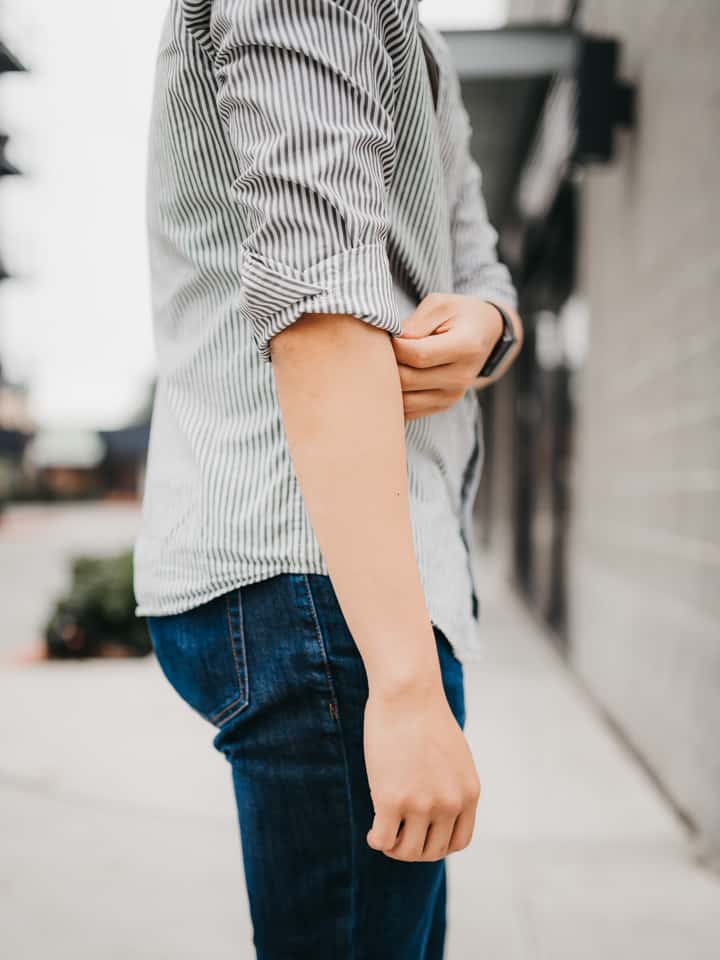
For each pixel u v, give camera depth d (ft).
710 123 8.81
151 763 11.48
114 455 174.91
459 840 2.19
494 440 33.94
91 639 18.76
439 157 2.81
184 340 2.87
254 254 2.15
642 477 11.68
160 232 2.89
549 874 8.27
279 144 2.14
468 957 6.79
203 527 2.64
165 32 2.56
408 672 2.07
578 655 16.20
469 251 3.60
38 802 10.07
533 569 23.66
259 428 2.59
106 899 7.69
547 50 12.91
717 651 8.52
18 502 149.07
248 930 7.15
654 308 11.10
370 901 2.67
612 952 6.88
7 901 7.64
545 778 10.94
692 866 8.48
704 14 9.02
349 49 2.23
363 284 2.11
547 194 19.63
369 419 2.10
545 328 21.36
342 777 2.56
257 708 2.55
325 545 2.11
